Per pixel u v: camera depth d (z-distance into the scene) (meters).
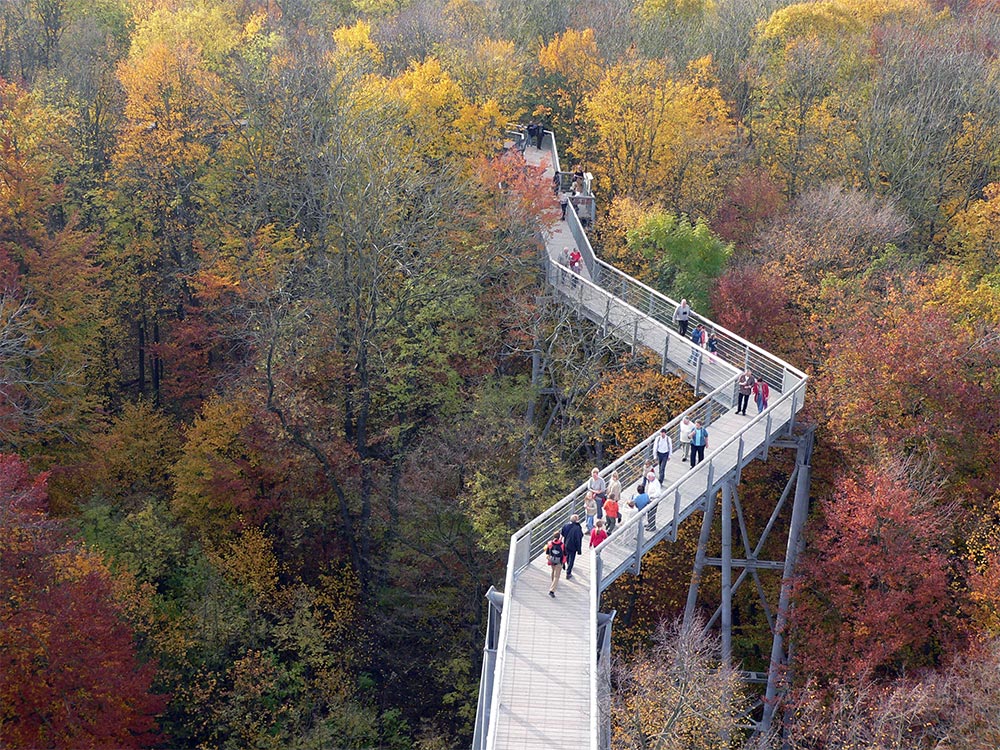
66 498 35.16
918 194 47.28
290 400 33.94
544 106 59.88
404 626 35.28
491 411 33.75
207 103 43.81
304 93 40.44
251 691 29.73
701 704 24.64
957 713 24.31
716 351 33.38
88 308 36.94
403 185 35.66
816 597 32.12
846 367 31.75
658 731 23.64
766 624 36.66
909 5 69.50
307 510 36.88
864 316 33.47
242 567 34.06
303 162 39.44
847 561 29.41
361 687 33.34
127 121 45.50
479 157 41.62
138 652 29.73
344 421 37.47
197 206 43.75
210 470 35.28
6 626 24.47
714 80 56.12
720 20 68.06
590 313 36.22
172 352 41.28
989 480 30.64
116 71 47.47
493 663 21.95
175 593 33.03
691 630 27.97
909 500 28.66
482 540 32.47
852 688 27.48
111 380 43.06
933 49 53.94
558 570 21.69
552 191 45.22
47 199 36.34
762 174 46.97
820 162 48.16
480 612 34.12
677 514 24.94
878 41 60.78
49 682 24.88
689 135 47.66
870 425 30.92
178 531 34.38
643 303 38.00
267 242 38.06
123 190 42.94
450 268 36.41
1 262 33.22
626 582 35.66
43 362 35.72
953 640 29.06
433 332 36.94
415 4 69.25
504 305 37.88
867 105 50.06
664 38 65.00
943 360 30.50
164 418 40.34
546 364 35.62
